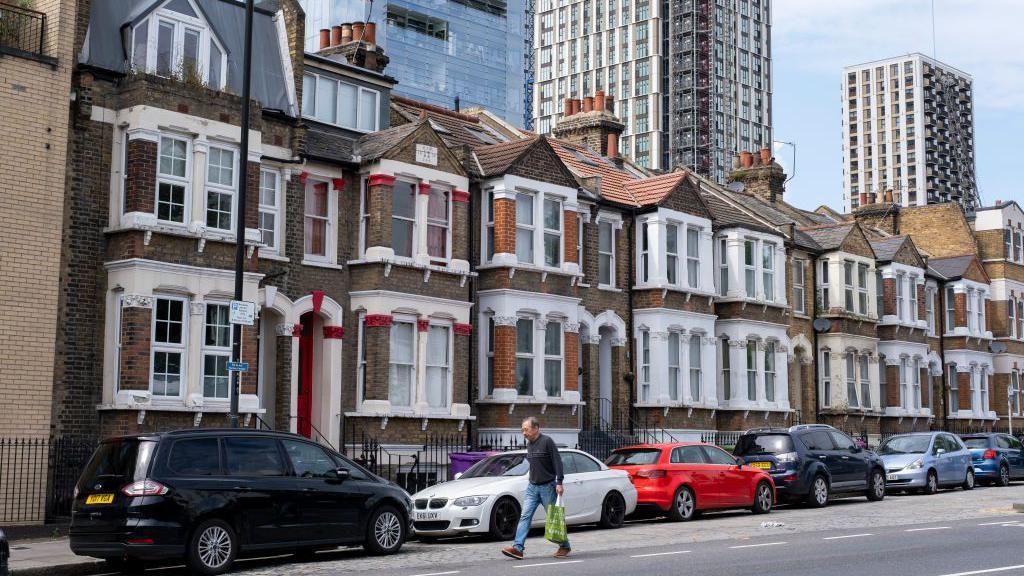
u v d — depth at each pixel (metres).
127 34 22.89
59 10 21.48
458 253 27.64
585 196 31.55
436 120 34.28
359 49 31.06
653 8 156.12
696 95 154.38
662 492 22.28
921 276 45.03
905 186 195.50
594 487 20.73
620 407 32.34
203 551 15.12
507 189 28.62
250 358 22.88
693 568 14.30
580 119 42.25
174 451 15.35
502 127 37.72
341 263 26.17
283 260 24.77
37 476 20.25
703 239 34.53
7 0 22.00
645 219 33.41
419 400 26.34
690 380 33.47
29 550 17.62
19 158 20.62
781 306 37.00
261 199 24.75
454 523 18.66
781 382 36.97
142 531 14.66
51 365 20.67
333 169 26.19
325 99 28.19
